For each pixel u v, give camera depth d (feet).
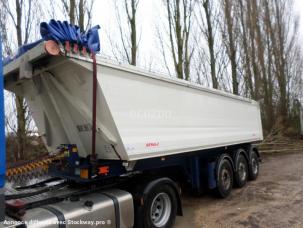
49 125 15.24
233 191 24.77
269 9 79.30
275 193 23.49
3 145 8.56
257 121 32.04
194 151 19.56
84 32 11.78
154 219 14.65
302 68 90.63
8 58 13.09
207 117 20.70
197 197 22.98
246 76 61.31
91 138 13.41
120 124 12.73
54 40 10.61
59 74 12.79
